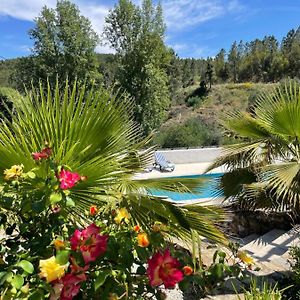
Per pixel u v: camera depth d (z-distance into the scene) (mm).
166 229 1661
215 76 45750
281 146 3998
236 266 1618
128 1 21422
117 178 1805
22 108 1809
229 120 4406
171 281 1269
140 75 21766
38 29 21922
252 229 5371
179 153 16656
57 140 1781
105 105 1853
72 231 1484
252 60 48844
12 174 1449
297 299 2938
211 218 1722
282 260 3951
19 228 1502
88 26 22656
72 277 1182
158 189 1896
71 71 22000
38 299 1137
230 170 4562
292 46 47469
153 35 21844
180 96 40062
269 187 3811
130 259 1358
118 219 1585
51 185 1400
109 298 1248
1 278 1133
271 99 4086
